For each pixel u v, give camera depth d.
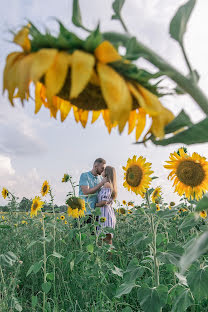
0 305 3.39
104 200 6.38
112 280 4.74
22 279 4.96
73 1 1.12
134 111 1.20
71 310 3.63
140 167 3.85
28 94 1.11
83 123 1.39
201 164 3.46
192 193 3.50
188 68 1.09
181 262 0.92
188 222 2.58
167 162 3.62
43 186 5.77
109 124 1.33
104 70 0.96
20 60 1.00
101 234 5.21
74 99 1.15
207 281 2.53
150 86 1.05
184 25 1.12
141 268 2.98
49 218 4.85
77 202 5.37
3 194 7.33
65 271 5.04
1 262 3.58
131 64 0.98
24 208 7.98
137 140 1.17
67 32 1.01
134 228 7.07
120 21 1.25
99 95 1.09
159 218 3.25
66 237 6.40
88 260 4.50
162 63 1.02
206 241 0.90
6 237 6.71
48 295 4.56
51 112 1.30
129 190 4.02
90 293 4.02
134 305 3.83
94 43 0.98
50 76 0.95
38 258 5.47
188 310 3.51
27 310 3.98
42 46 1.02
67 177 5.57
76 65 0.94
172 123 1.08
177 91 1.09
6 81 1.01
